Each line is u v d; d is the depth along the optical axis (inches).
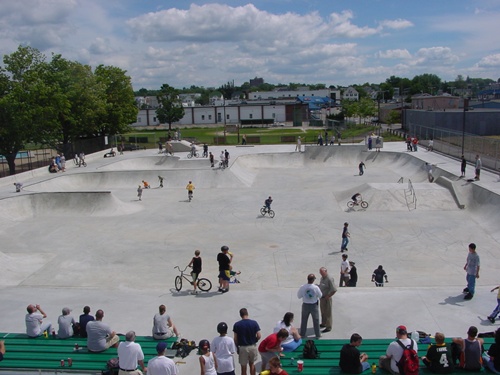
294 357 355.6
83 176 1481.3
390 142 2142.0
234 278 687.7
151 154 2041.1
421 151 1749.5
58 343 394.3
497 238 853.2
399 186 1143.0
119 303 513.7
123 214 1106.1
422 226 943.0
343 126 3326.8
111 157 1977.1
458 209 1056.8
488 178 1166.3
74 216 1091.9
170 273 723.4
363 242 858.8
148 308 496.1
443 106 3442.4
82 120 1953.7
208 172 1462.8
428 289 516.7
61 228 989.8
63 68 1909.4
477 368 325.1
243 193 1321.4
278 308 478.0
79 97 1924.2
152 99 7480.3
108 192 1123.3
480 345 329.1
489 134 2190.0
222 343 322.3
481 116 2176.4
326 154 1844.2
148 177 1482.5
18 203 1087.6
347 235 810.2
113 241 896.3
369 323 432.5
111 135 2301.9
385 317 444.8
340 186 1381.6
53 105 1670.8
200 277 697.6
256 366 367.2
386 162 1744.6
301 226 973.8
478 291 509.4
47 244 882.8
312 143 2210.9
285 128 3408.0
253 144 2290.8
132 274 723.4
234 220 1035.3
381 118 4045.3
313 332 414.6
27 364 349.1
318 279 682.2
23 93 1598.2
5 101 1541.6
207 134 3093.0
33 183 1304.1
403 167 1615.4
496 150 1277.1
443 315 449.4
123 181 1480.1
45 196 1121.4
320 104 5442.9
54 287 631.2
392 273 701.9
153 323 429.7
